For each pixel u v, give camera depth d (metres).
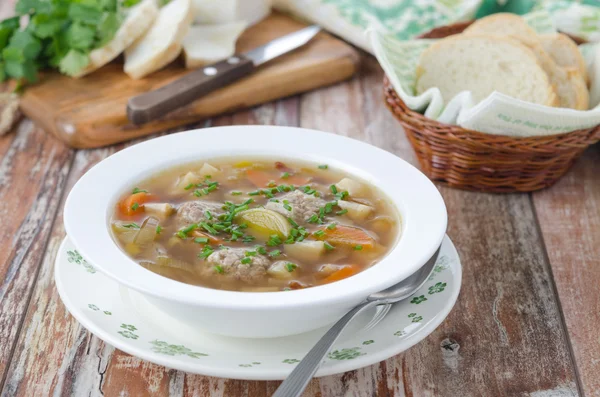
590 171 1.10
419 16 1.29
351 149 0.94
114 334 0.80
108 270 0.78
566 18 1.17
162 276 0.79
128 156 0.90
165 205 0.86
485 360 0.86
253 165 0.93
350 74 1.27
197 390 0.83
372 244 0.84
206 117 1.18
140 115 1.12
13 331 0.87
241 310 0.76
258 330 0.80
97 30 1.22
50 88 1.19
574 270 0.96
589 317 0.90
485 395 0.83
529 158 1.02
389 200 0.89
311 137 0.95
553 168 1.05
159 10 1.29
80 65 1.19
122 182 0.88
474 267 0.96
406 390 0.83
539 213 1.03
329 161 0.93
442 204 0.86
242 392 0.83
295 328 0.80
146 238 0.84
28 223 1.00
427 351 0.86
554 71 1.07
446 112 1.02
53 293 0.91
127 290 0.85
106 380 0.83
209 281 0.81
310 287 0.80
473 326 0.89
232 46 1.25
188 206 0.86
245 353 0.80
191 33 1.26
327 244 0.84
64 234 0.99
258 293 0.77
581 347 0.87
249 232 0.85
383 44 1.11
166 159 0.92
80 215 0.83
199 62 1.23
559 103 1.07
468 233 1.00
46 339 0.87
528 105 0.98
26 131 1.16
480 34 1.08
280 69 1.23
